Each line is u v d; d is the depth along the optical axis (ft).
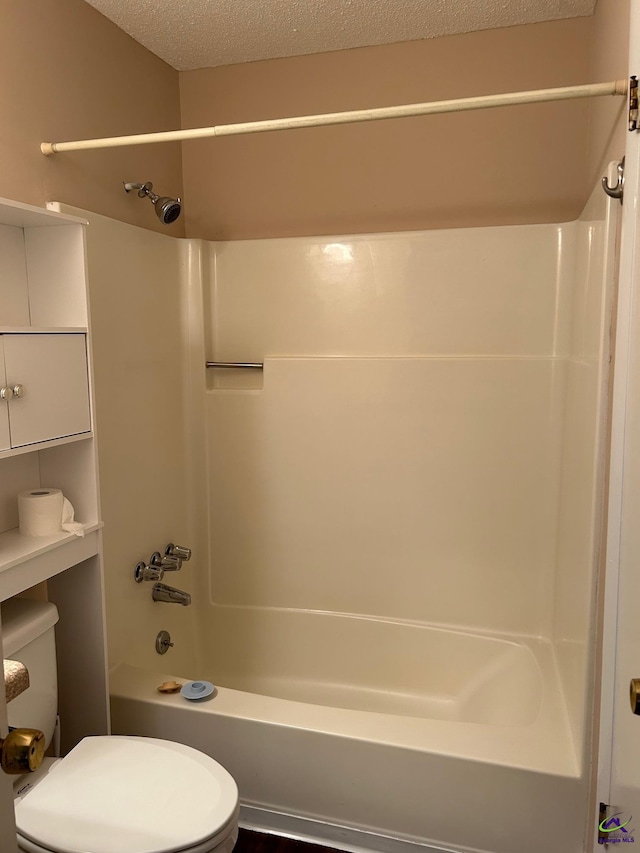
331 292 8.13
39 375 5.06
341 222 8.32
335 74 8.07
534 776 5.31
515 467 7.67
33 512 5.37
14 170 5.72
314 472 8.32
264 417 8.37
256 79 8.34
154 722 6.22
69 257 5.59
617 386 4.20
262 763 5.98
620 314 4.18
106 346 6.82
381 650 8.27
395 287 7.91
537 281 7.45
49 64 6.14
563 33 7.32
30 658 5.12
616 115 5.03
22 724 5.00
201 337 8.39
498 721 6.87
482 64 7.59
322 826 5.92
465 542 7.93
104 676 5.99
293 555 8.50
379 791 5.72
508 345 7.62
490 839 5.49
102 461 6.77
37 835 4.11
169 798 4.44
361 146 8.12
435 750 5.52
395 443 8.02
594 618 5.08
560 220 7.61
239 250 8.37
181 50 7.91
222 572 8.72
